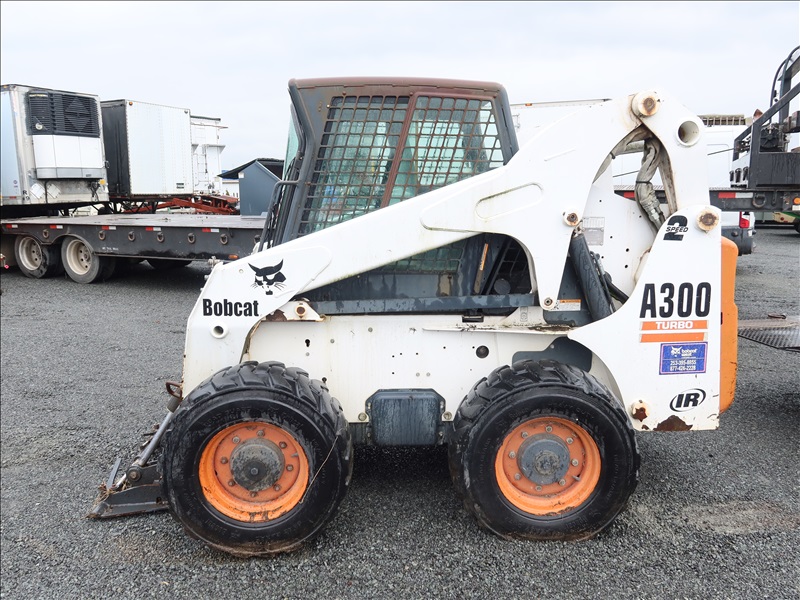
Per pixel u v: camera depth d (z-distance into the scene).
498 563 2.79
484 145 3.06
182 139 17.25
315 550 2.91
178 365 5.96
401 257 2.92
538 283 2.95
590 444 2.83
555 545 2.91
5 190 12.39
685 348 2.99
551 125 2.84
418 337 3.12
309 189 3.05
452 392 3.17
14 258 11.23
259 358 3.13
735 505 3.28
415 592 2.62
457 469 2.85
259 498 2.86
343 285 3.06
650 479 3.57
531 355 3.16
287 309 3.01
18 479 3.73
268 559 2.86
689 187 2.92
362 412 3.17
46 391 5.25
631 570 2.74
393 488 3.45
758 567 2.77
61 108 12.58
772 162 6.05
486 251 3.05
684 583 2.66
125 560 2.89
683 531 3.04
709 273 2.94
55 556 2.94
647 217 3.14
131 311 8.38
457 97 3.02
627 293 3.20
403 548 2.91
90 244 10.11
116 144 15.48
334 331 3.11
